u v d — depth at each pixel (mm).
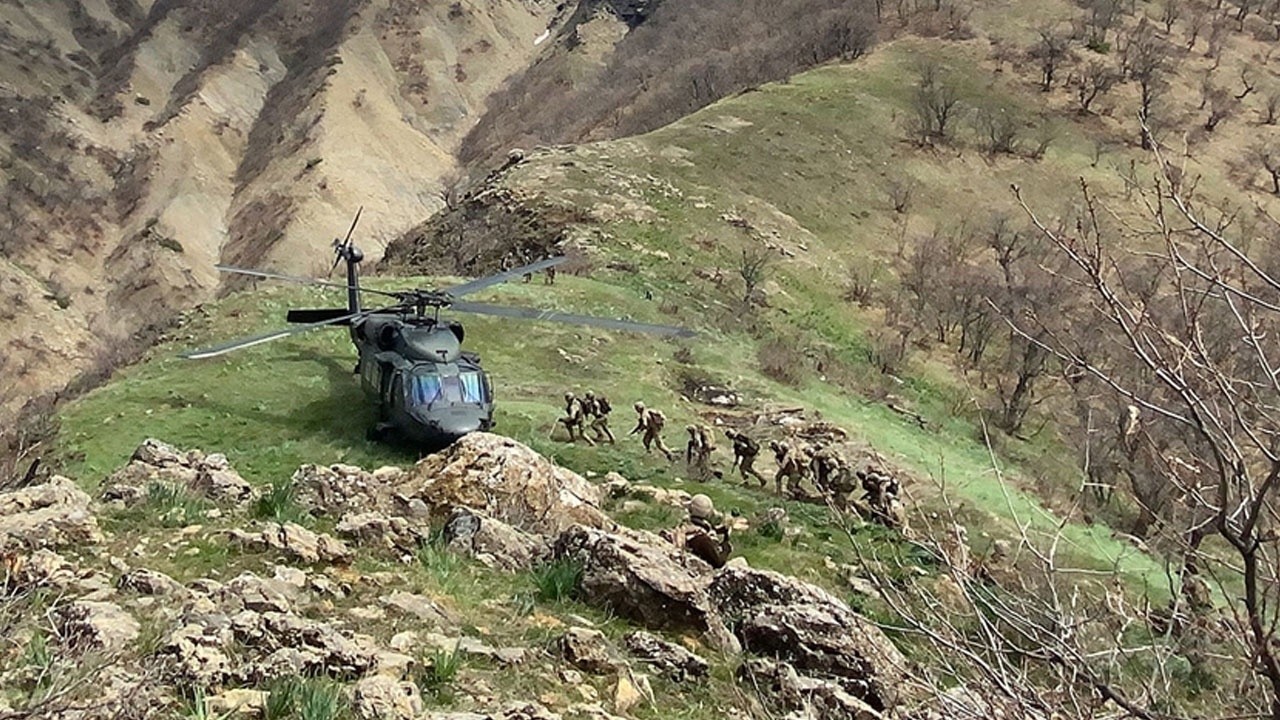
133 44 142125
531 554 10367
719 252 46188
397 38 149625
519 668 7387
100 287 96688
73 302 92312
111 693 5656
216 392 23562
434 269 46844
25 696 5648
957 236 57094
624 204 48875
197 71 140375
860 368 36969
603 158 56219
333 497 11352
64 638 6230
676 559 11391
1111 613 4887
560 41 152500
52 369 80812
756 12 109250
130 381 25109
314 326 21672
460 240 47656
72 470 18984
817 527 17641
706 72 91375
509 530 10648
